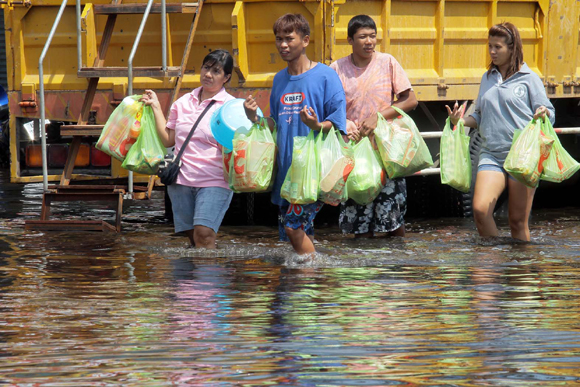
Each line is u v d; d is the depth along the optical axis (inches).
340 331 347.6
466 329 350.3
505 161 571.8
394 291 426.6
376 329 350.3
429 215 773.9
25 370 296.2
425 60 748.0
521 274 474.0
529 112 583.8
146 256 534.6
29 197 904.9
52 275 469.7
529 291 426.6
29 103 764.6
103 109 733.3
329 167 490.3
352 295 416.5
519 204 592.7
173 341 331.9
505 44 585.0
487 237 601.0
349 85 600.4
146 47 733.3
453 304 396.5
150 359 308.7
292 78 504.1
